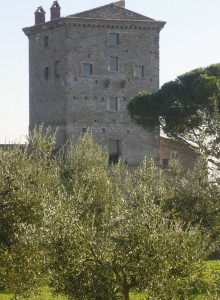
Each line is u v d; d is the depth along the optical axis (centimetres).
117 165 6531
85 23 11188
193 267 3638
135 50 11494
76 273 3638
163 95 9731
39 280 4150
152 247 3562
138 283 3619
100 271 3625
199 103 9275
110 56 11369
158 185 5422
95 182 5497
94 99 11281
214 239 5119
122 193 5659
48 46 11538
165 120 9775
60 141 11238
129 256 3597
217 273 3725
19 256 4178
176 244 3591
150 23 11494
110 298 3625
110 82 11356
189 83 9544
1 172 4731
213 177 4988
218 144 4906
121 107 11419
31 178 4847
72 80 11169
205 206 5384
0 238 4403
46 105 11588
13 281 4206
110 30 11362
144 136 11475
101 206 5084
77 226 3688
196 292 3928
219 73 9806
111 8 11475
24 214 4516
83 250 3647
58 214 3716
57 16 11494
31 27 11769
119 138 11394
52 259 3678
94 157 6600
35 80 11819
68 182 5738
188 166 10775
